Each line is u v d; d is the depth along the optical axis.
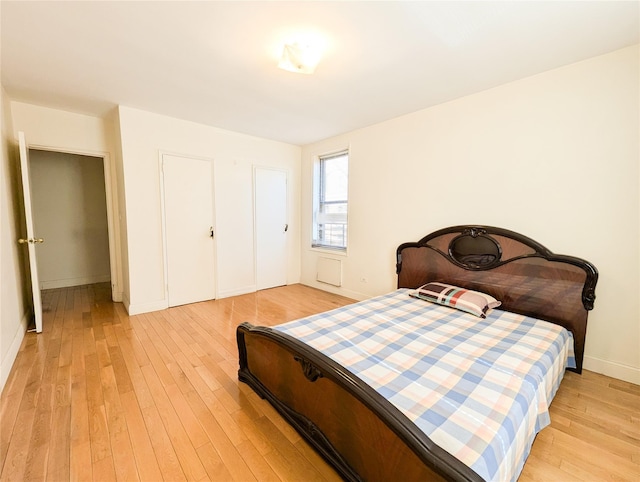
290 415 1.64
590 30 1.81
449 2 1.58
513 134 2.53
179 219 3.73
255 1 1.58
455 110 2.91
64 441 1.53
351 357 1.62
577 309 2.19
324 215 4.70
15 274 2.70
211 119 3.59
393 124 3.48
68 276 4.77
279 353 1.71
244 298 4.20
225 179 4.10
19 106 3.09
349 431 1.28
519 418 1.19
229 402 1.88
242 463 1.43
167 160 3.56
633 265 2.05
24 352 2.49
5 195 2.50
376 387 1.34
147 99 2.98
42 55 2.14
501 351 1.70
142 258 3.47
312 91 2.74
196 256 3.92
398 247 3.40
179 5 1.61
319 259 4.67
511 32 1.83
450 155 2.97
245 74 2.42
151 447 1.51
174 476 1.35
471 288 2.77
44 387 2.00
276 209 4.73
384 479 1.13
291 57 1.95
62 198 4.64
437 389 1.33
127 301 3.56
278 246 4.82
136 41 1.96
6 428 1.61
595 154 2.15
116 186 3.78
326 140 4.44
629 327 2.09
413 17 1.70
